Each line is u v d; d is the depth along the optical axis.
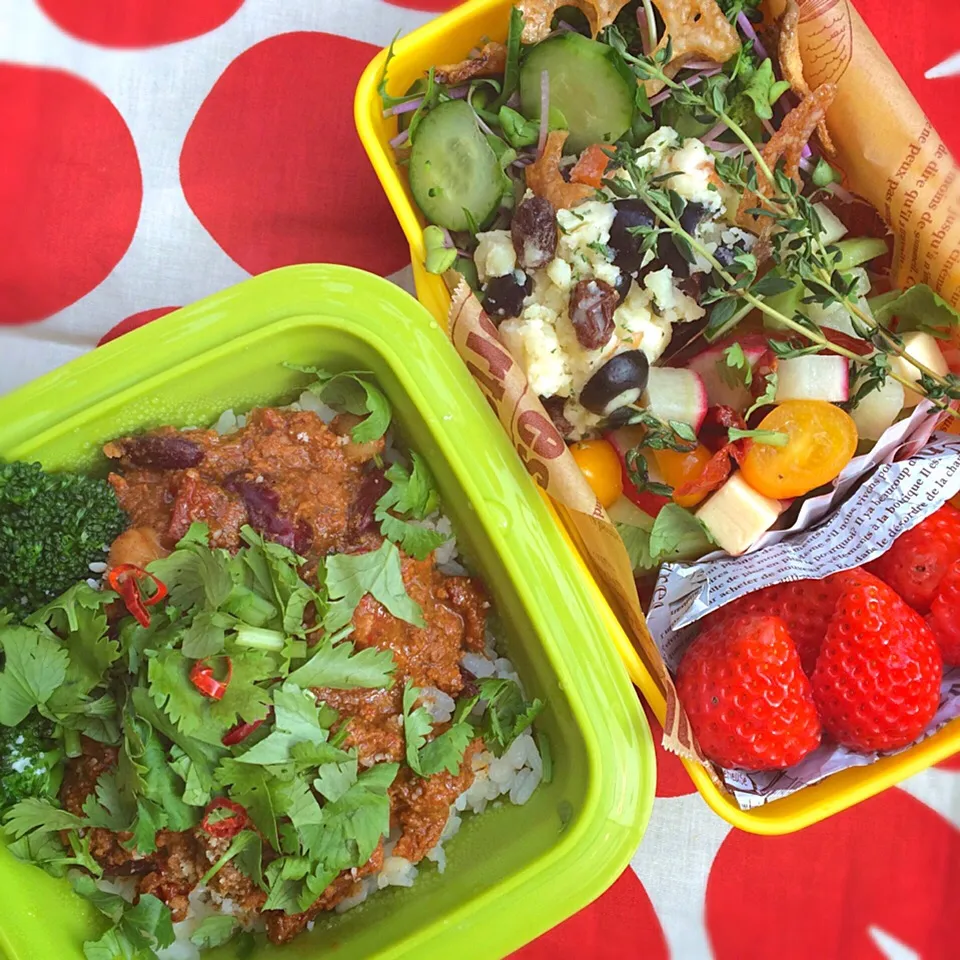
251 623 0.27
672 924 0.32
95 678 0.27
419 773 0.28
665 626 0.30
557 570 0.28
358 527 0.29
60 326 0.33
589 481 0.30
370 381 0.29
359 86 0.29
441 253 0.29
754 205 0.29
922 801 0.33
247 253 0.33
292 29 0.33
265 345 0.28
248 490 0.28
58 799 0.27
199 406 0.29
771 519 0.29
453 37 0.30
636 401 0.29
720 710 0.28
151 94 0.33
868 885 0.32
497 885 0.27
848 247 0.31
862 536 0.29
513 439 0.29
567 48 0.29
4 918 0.27
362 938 0.28
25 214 0.33
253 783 0.26
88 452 0.29
